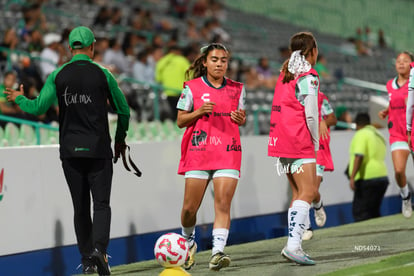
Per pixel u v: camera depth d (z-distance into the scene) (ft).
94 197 69.31
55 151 84.07
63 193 84.48
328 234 98.68
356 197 120.57
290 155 69.72
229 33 271.49
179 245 62.23
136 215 92.99
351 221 129.90
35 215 81.00
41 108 70.28
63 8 224.53
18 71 127.85
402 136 99.35
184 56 159.22
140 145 94.68
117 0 254.68
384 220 111.45
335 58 276.41
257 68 204.44
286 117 69.97
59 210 83.87
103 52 165.68
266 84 196.24
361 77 268.21
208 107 67.36
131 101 145.89
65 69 69.62
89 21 221.66
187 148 70.23
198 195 69.97
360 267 65.87
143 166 94.84
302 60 69.26
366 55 288.71
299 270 67.56
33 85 116.98
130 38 170.19
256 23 304.09
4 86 113.91
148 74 162.20
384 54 305.73
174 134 136.15
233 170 69.31
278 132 70.54
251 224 110.63
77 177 70.03
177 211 99.86
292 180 73.10
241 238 102.99
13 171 79.05
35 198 81.15
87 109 68.80
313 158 69.97
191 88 69.97
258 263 75.25
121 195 91.09
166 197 98.07
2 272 76.89
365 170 119.14
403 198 102.32
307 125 69.05
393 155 100.12
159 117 147.64
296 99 69.72
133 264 84.58
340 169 128.67
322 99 93.56
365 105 206.18
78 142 68.49
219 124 69.56
